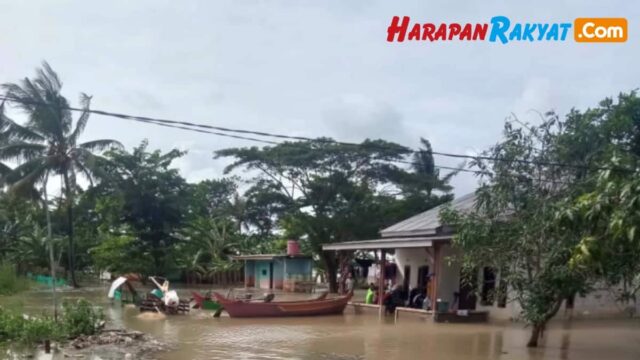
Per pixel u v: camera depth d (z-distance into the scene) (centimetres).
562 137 1552
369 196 4125
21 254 4784
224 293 3825
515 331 1945
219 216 5238
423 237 2462
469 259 1600
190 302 2905
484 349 1577
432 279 2298
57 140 3862
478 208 1609
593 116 1645
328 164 4044
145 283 4506
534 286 1443
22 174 3772
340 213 4056
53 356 1389
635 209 852
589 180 1399
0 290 3219
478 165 1595
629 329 1959
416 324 2164
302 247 4266
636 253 1049
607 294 2250
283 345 1645
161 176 5072
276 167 4162
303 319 2359
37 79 3703
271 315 2403
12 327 1576
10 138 3781
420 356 1477
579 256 1011
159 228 5156
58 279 4322
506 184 1535
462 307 2380
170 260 4862
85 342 1572
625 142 2061
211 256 4847
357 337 1805
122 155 4928
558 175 1529
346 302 2573
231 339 1759
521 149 1534
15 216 5062
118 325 2094
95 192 4606
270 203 4322
